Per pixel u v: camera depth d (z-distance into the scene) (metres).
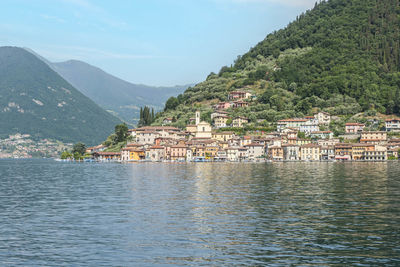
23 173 192.38
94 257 47.22
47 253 48.81
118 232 57.88
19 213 73.12
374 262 44.47
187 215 69.50
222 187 112.00
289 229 58.72
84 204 82.94
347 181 125.88
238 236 55.09
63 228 60.69
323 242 51.97
